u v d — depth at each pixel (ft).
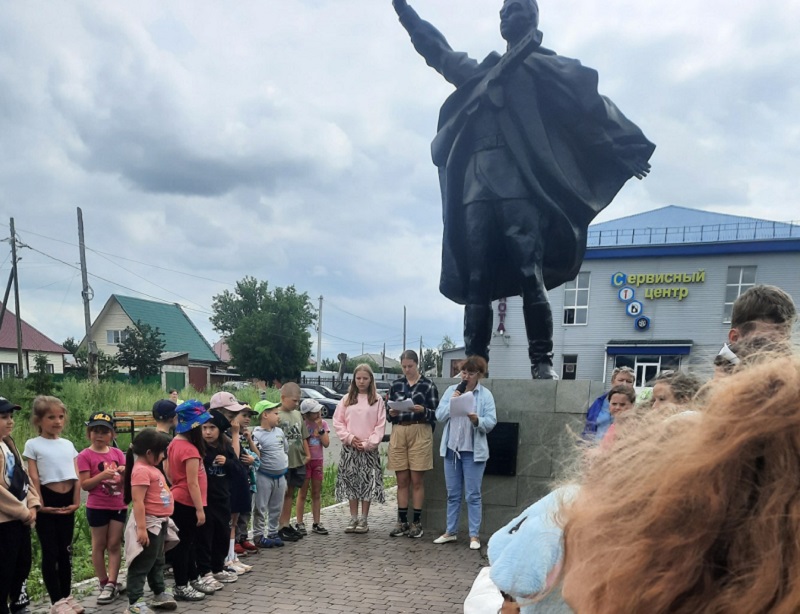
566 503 2.47
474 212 19.31
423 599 13.91
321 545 18.40
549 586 3.39
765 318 7.45
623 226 106.11
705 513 1.63
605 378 89.51
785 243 81.41
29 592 14.74
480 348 19.67
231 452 15.89
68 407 44.11
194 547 14.21
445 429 18.34
